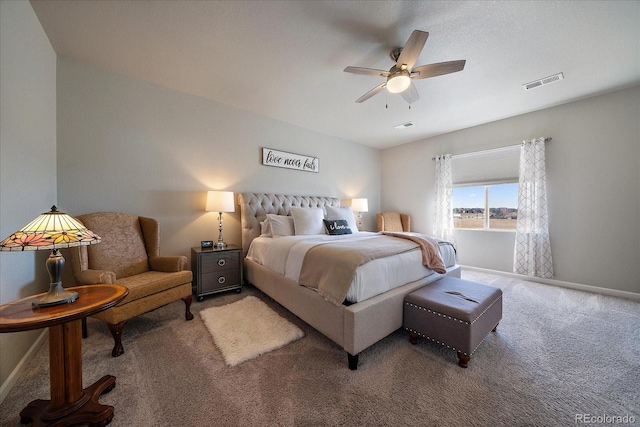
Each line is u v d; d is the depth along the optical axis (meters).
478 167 4.02
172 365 1.55
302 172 4.12
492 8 1.67
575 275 3.10
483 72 2.44
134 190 2.58
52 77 2.08
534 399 1.29
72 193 2.25
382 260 1.88
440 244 2.65
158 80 2.63
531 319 2.22
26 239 1.05
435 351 1.74
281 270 2.39
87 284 1.65
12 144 1.43
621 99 2.81
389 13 1.71
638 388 1.37
